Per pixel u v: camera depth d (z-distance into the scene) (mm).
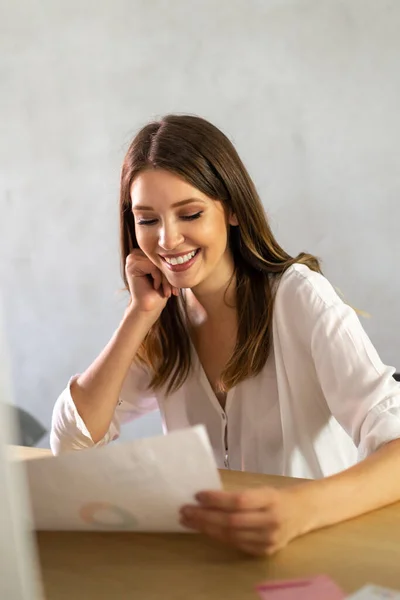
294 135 2443
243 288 1354
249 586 719
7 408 497
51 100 2832
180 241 1215
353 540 802
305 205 2465
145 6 2607
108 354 1311
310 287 1293
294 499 798
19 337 3062
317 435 1362
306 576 729
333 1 2314
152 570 767
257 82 2469
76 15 2729
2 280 3053
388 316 2416
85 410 1278
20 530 505
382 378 1147
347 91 2348
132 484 742
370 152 2352
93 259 2877
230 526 759
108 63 2715
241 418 1384
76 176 2850
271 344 1347
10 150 2938
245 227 1310
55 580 761
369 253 2408
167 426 1472
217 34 2504
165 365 1417
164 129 1219
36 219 2949
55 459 738
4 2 2826
